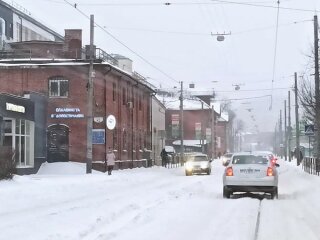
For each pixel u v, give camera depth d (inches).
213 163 2564.0
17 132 1306.6
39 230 410.0
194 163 1454.2
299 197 722.2
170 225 447.8
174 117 2925.7
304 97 1498.5
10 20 2114.9
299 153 2100.1
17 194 701.9
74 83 1529.3
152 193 778.8
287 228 436.8
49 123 1521.9
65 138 1521.9
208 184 1010.7
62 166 1454.2
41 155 1462.8
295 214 530.3
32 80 1530.5
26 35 2299.5
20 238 373.7
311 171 1407.5
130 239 378.6
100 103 1545.3
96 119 1478.8
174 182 1066.1
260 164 709.9
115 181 1048.2
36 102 1432.1
